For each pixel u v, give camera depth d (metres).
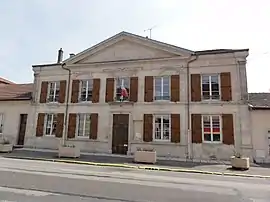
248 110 16.78
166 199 6.55
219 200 6.67
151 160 15.09
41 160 15.12
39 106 22.16
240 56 17.50
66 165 13.20
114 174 10.59
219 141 17.06
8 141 20.92
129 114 19.31
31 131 21.89
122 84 20.25
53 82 22.44
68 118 20.97
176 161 16.36
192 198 6.77
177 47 18.92
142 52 20.09
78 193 6.82
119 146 19.27
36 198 6.12
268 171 12.95
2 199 5.91
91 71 21.19
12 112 23.23
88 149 19.77
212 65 18.06
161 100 18.86
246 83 17.09
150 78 19.36
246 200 6.74
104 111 20.03
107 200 6.22
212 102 17.53
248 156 16.17
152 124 18.58
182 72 18.69
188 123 17.78
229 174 11.97
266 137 16.30
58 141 20.81
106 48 21.19
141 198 6.56
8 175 9.08
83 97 21.23
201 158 17.03
